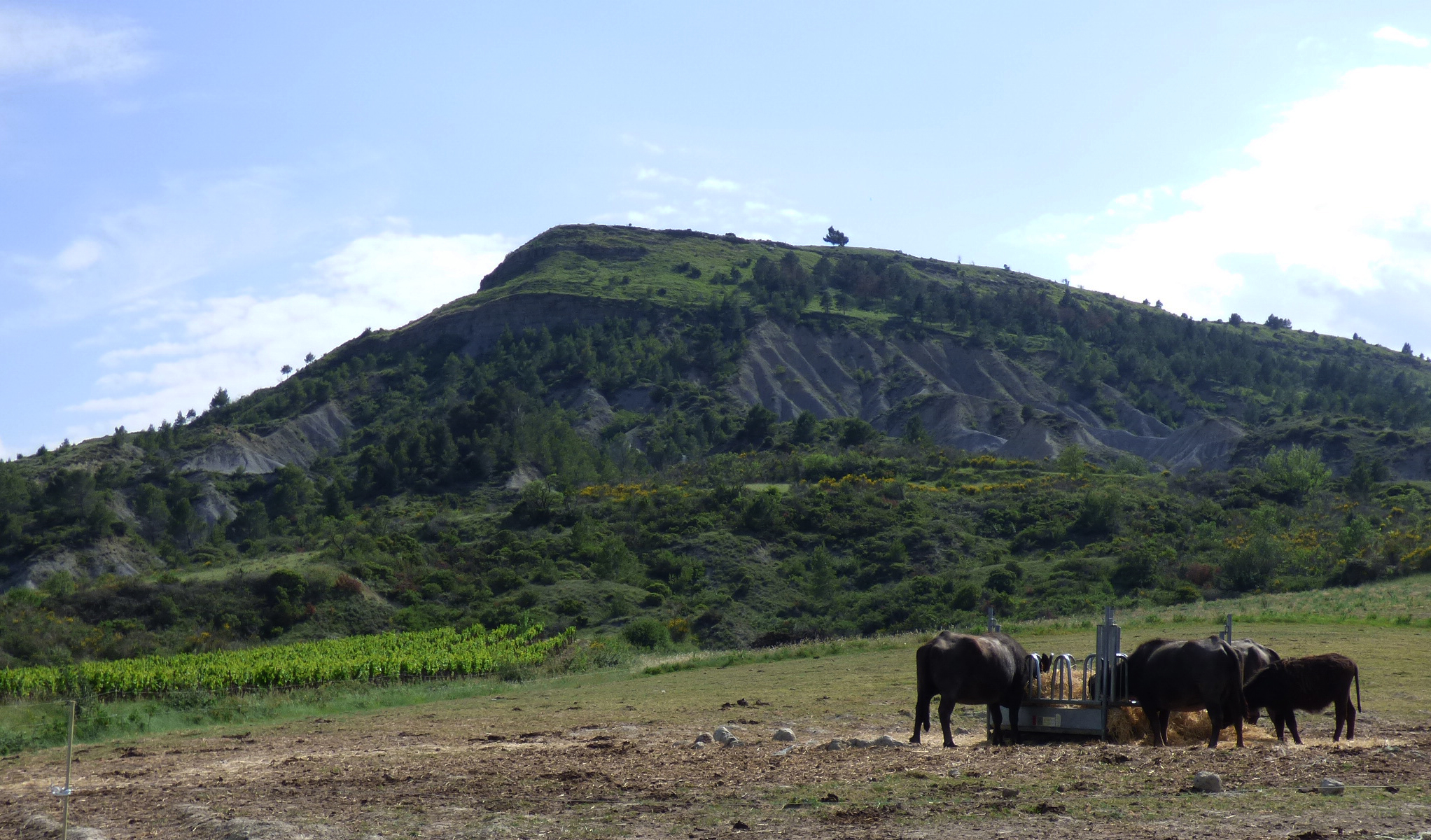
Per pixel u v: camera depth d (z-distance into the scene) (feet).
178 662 154.40
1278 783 40.81
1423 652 102.37
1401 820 34.55
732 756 53.67
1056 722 59.21
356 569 286.25
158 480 529.45
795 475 422.41
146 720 86.74
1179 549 290.35
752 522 326.24
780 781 45.06
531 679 136.36
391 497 460.14
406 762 56.54
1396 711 68.23
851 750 54.24
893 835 34.37
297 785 49.03
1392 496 369.30
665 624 255.70
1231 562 263.49
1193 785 40.45
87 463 583.99
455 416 533.14
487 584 292.81
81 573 370.53
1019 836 33.63
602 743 62.54
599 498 378.32
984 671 56.24
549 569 297.74
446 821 39.27
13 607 251.19
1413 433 517.14
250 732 77.36
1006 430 627.05
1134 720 59.00
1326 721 64.95
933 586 274.16
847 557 304.91
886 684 92.38
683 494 365.40
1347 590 196.54
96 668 143.33
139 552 399.65
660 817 38.81
